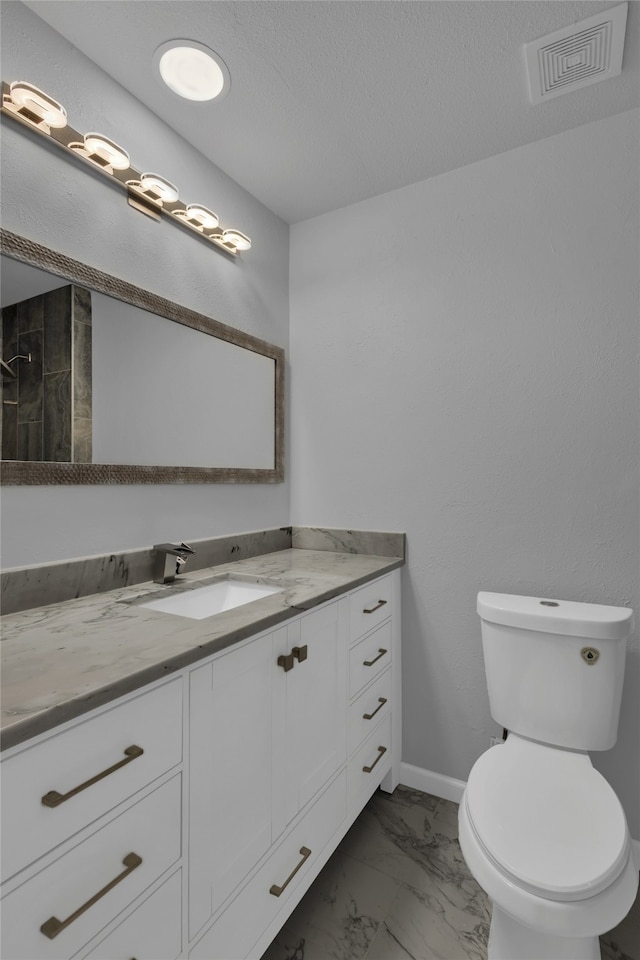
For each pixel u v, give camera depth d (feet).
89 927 2.50
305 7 4.07
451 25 4.25
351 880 4.91
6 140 3.85
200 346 5.81
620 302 5.33
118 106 4.79
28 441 4.00
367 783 5.62
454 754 6.27
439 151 5.89
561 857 3.24
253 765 3.74
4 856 2.15
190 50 4.46
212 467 5.96
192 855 3.16
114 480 4.72
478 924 4.42
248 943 3.65
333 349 7.13
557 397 5.65
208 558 5.90
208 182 5.97
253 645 3.73
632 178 5.26
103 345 4.63
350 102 5.11
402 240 6.60
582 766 4.31
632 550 5.28
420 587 6.49
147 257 5.10
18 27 3.95
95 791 2.54
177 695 3.06
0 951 2.13
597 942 3.75
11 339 3.86
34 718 2.20
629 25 4.20
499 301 5.97
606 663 4.62
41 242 4.08
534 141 5.74
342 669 5.07
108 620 3.75
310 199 6.84
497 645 5.11
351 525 6.99
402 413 6.60
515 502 5.89
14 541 3.97
